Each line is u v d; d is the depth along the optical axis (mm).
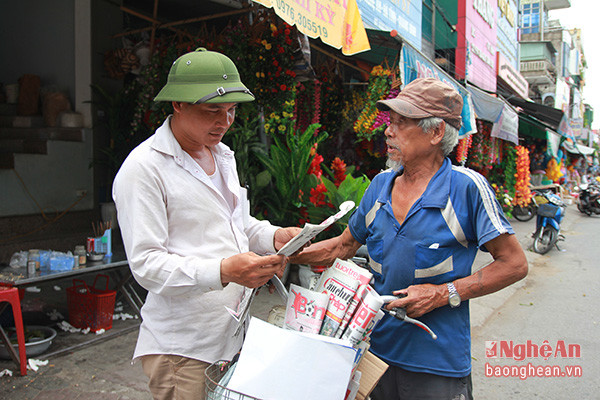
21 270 3430
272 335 1347
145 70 5453
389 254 1760
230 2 5289
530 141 17484
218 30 6758
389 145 1769
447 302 1603
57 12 6266
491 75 14281
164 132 1574
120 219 1537
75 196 5883
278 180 5125
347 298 1498
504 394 3387
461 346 1702
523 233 11141
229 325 1665
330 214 4812
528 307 5480
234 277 1412
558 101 27203
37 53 6547
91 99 6109
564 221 14469
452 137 1688
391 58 5957
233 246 1688
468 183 1634
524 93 19703
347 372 1316
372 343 1837
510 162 12219
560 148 20281
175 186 1548
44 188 5508
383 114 5453
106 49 6242
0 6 6785
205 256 1587
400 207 1763
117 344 3711
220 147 1817
